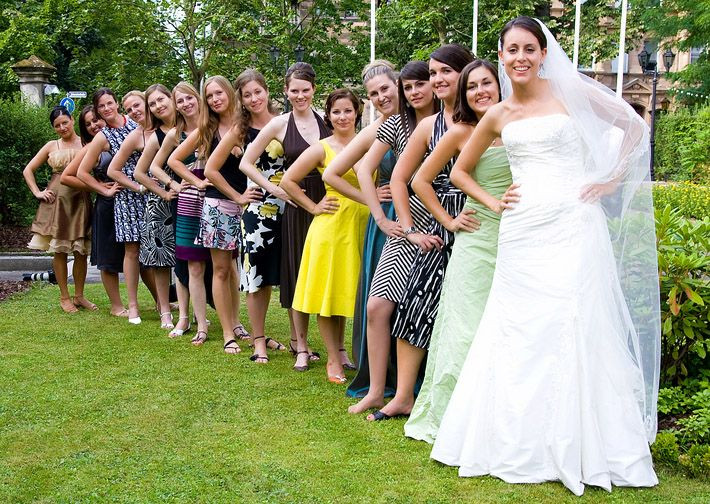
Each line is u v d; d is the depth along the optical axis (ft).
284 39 67.00
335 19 74.18
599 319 10.66
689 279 13.33
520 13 42.29
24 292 26.81
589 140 10.96
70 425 13.11
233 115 17.42
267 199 16.98
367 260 14.69
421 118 13.84
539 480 10.59
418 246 13.08
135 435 12.64
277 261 17.29
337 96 15.49
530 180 11.11
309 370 16.75
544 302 10.73
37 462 11.51
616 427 10.55
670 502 10.00
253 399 14.58
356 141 14.62
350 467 11.25
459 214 12.45
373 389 13.89
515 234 11.07
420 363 13.91
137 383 15.61
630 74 121.39
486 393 11.04
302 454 11.77
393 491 10.40
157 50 70.90
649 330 11.58
